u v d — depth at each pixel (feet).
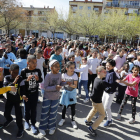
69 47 25.90
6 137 9.03
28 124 10.06
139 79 11.23
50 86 8.92
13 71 8.70
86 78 15.23
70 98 10.52
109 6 132.77
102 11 134.92
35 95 9.62
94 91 9.48
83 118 12.13
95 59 16.51
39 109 12.97
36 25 117.70
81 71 14.61
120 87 15.26
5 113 9.44
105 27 83.66
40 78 9.75
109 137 9.89
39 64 13.48
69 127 10.69
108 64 10.53
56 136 9.53
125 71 15.35
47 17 108.99
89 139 9.51
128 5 131.13
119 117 12.35
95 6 138.82
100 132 10.39
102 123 11.59
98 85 9.23
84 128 10.69
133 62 18.03
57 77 9.23
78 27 92.53
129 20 83.10
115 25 80.33
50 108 9.53
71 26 94.73
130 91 11.78
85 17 88.28
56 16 96.43
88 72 16.29
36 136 9.36
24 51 12.50
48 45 21.01
